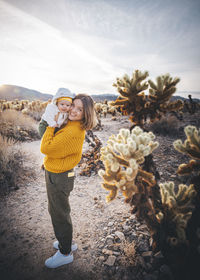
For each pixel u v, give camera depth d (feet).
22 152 15.80
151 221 4.92
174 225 4.75
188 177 9.96
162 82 4.78
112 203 9.26
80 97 4.51
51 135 4.54
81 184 11.55
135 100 5.21
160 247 5.30
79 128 4.74
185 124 21.59
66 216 5.40
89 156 14.14
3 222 7.83
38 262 6.00
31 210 8.73
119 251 6.13
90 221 7.95
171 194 4.99
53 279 5.42
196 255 4.31
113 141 4.85
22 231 7.37
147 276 5.02
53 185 5.05
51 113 4.50
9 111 28.94
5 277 5.45
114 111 36.99
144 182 4.92
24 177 11.81
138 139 4.16
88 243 6.72
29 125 24.17
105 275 5.41
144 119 5.59
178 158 13.46
